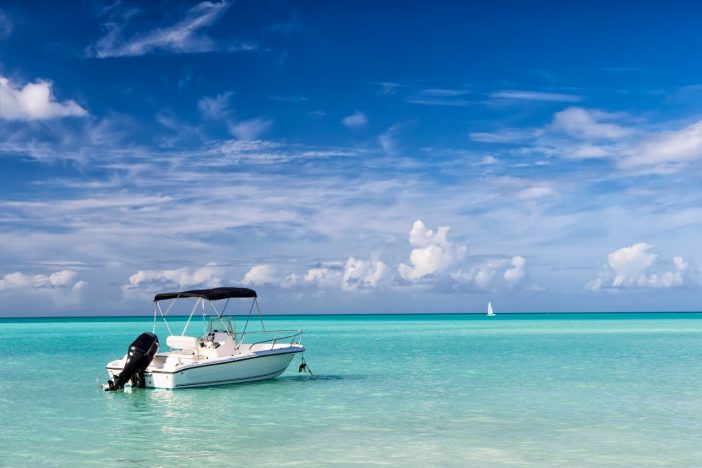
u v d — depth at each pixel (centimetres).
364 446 1543
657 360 3666
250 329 8650
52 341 6044
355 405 2078
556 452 1485
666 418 1866
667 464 1389
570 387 2498
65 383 2667
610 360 3678
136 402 2116
